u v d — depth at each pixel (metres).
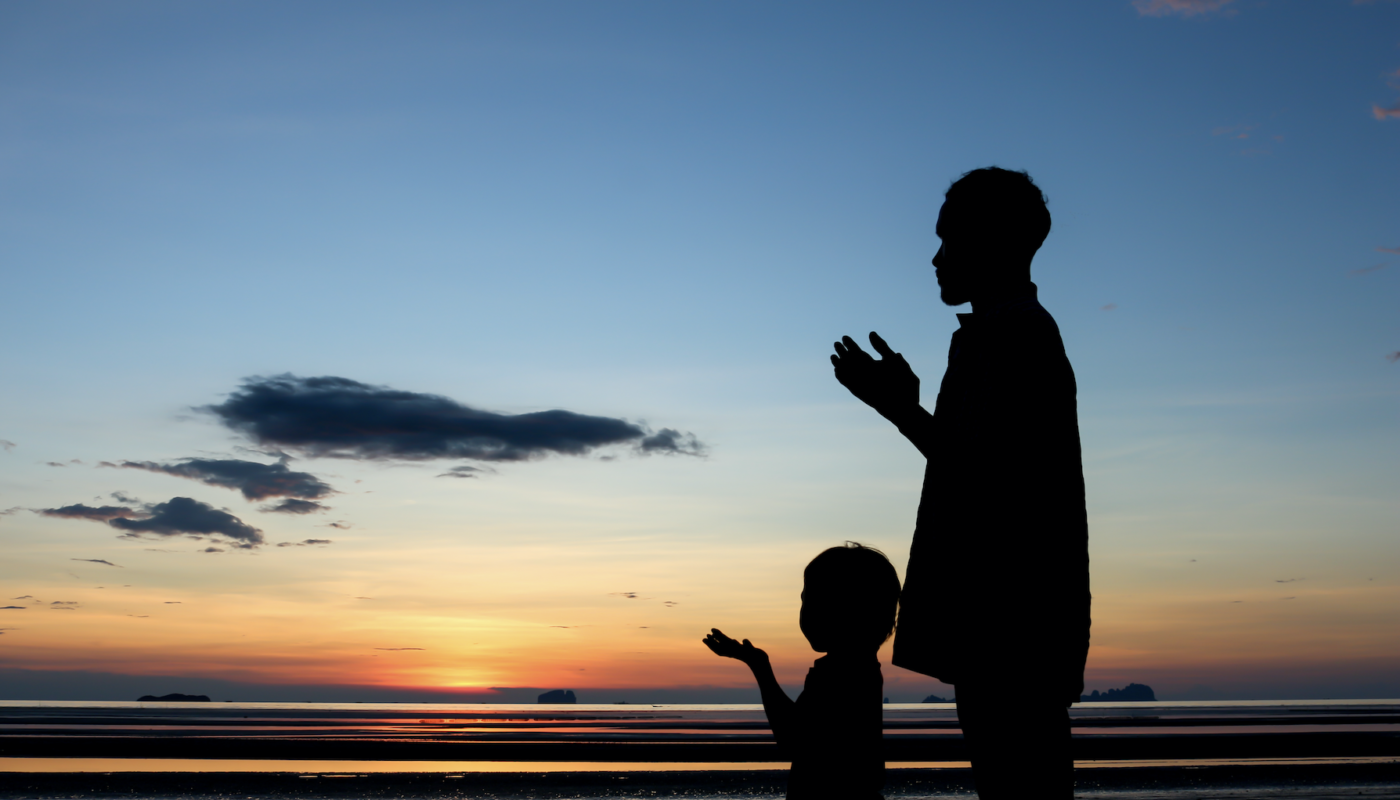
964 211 2.06
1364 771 9.14
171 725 26.03
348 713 62.72
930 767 9.74
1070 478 1.81
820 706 2.39
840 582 2.48
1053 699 1.74
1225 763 10.95
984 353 1.91
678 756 11.90
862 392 2.14
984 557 1.78
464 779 8.14
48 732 18.41
